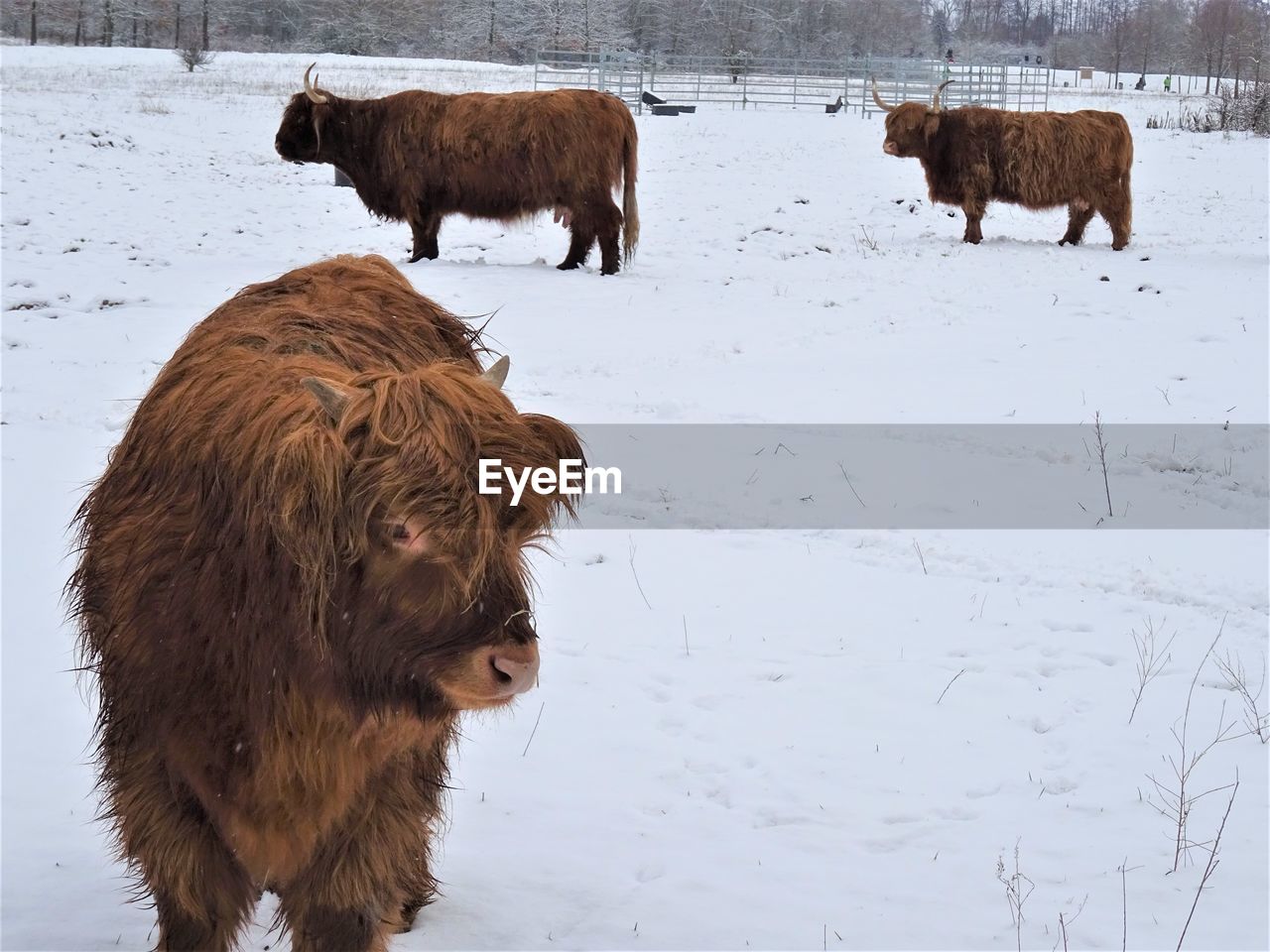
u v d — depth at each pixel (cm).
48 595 640
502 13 8381
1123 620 662
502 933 394
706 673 594
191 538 307
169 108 3522
